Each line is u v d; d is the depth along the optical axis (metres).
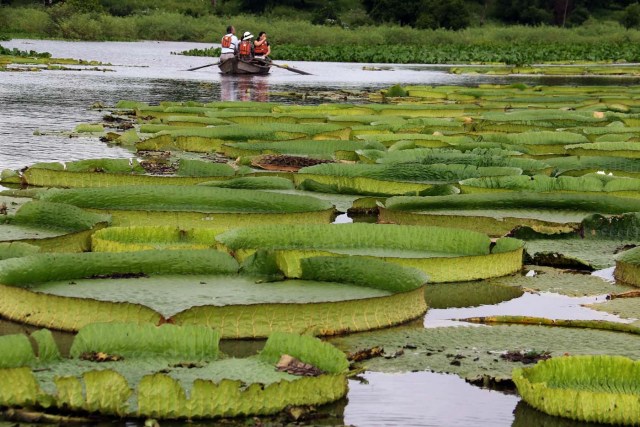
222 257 6.96
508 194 10.05
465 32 71.50
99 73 32.34
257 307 5.95
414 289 6.60
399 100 25.47
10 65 33.91
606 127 17.88
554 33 72.94
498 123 18.05
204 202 9.35
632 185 11.04
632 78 41.69
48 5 64.38
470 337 6.09
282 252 6.88
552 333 6.20
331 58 51.91
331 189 10.98
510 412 4.99
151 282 6.60
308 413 4.82
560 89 29.98
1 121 17.36
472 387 5.29
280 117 17.91
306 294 6.43
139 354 5.25
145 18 65.44
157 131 16.39
